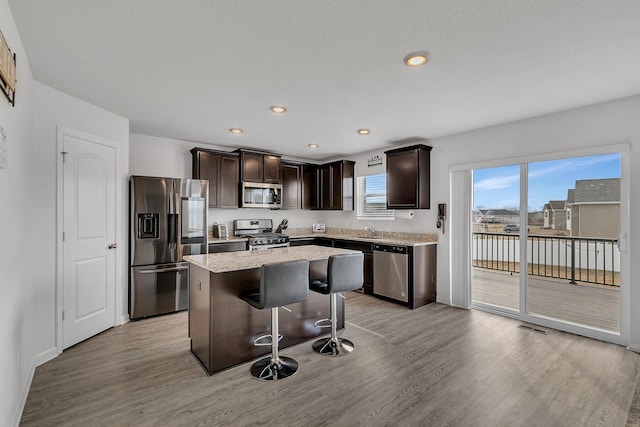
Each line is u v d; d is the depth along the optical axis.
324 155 5.75
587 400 2.03
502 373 2.37
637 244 2.74
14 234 1.81
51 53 2.05
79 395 2.08
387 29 1.77
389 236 5.01
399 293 4.16
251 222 5.34
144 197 3.55
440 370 2.42
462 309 3.99
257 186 5.03
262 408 1.95
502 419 1.85
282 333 2.80
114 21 1.70
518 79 2.43
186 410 1.93
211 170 4.61
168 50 2.01
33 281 2.43
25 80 2.08
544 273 3.81
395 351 2.75
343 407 1.96
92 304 3.02
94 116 3.04
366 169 5.47
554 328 3.28
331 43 1.92
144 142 4.27
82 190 2.90
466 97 2.82
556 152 3.22
